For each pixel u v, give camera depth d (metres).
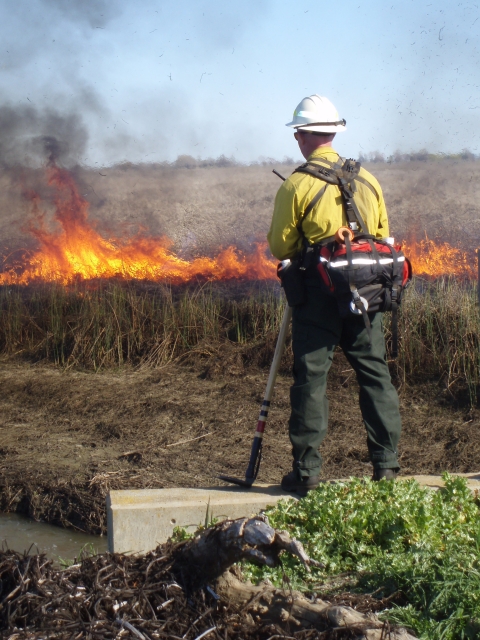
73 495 5.30
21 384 8.10
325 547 3.43
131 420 6.95
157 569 2.93
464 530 3.53
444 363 7.51
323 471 5.57
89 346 8.74
